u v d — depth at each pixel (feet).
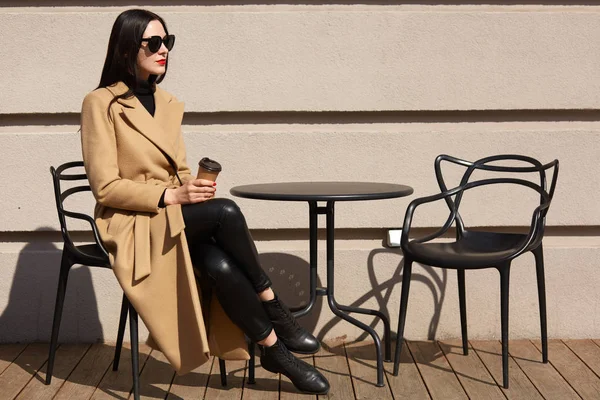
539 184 13.17
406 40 12.94
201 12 12.84
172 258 9.73
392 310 13.30
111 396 10.50
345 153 13.08
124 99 10.26
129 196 9.80
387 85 12.97
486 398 10.35
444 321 13.34
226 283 9.70
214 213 9.62
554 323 13.34
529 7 13.16
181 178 10.62
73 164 11.29
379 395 10.48
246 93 12.91
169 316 9.73
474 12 12.96
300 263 13.28
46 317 13.21
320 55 12.92
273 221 13.12
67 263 10.87
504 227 13.37
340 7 13.02
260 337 9.96
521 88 13.04
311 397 10.39
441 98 13.01
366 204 13.14
